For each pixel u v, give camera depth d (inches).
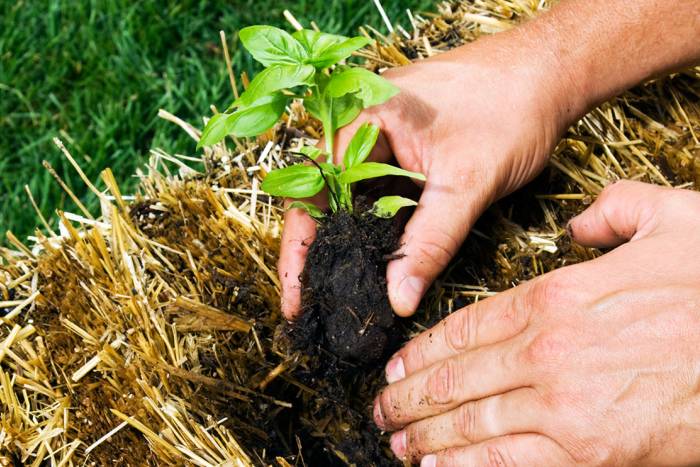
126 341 25.0
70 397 24.5
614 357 22.4
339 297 24.4
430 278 24.8
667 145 27.7
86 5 39.4
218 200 27.1
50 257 26.0
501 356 23.3
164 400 24.4
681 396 22.1
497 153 25.0
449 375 23.8
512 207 27.3
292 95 23.9
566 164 27.5
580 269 23.4
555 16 26.2
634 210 24.6
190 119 36.8
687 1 25.4
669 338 22.3
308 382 25.8
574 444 22.4
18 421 24.2
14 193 34.8
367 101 22.6
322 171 23.5
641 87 28.2
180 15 39.0
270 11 39.3
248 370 25.5
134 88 37.2
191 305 25.1
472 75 25.5
